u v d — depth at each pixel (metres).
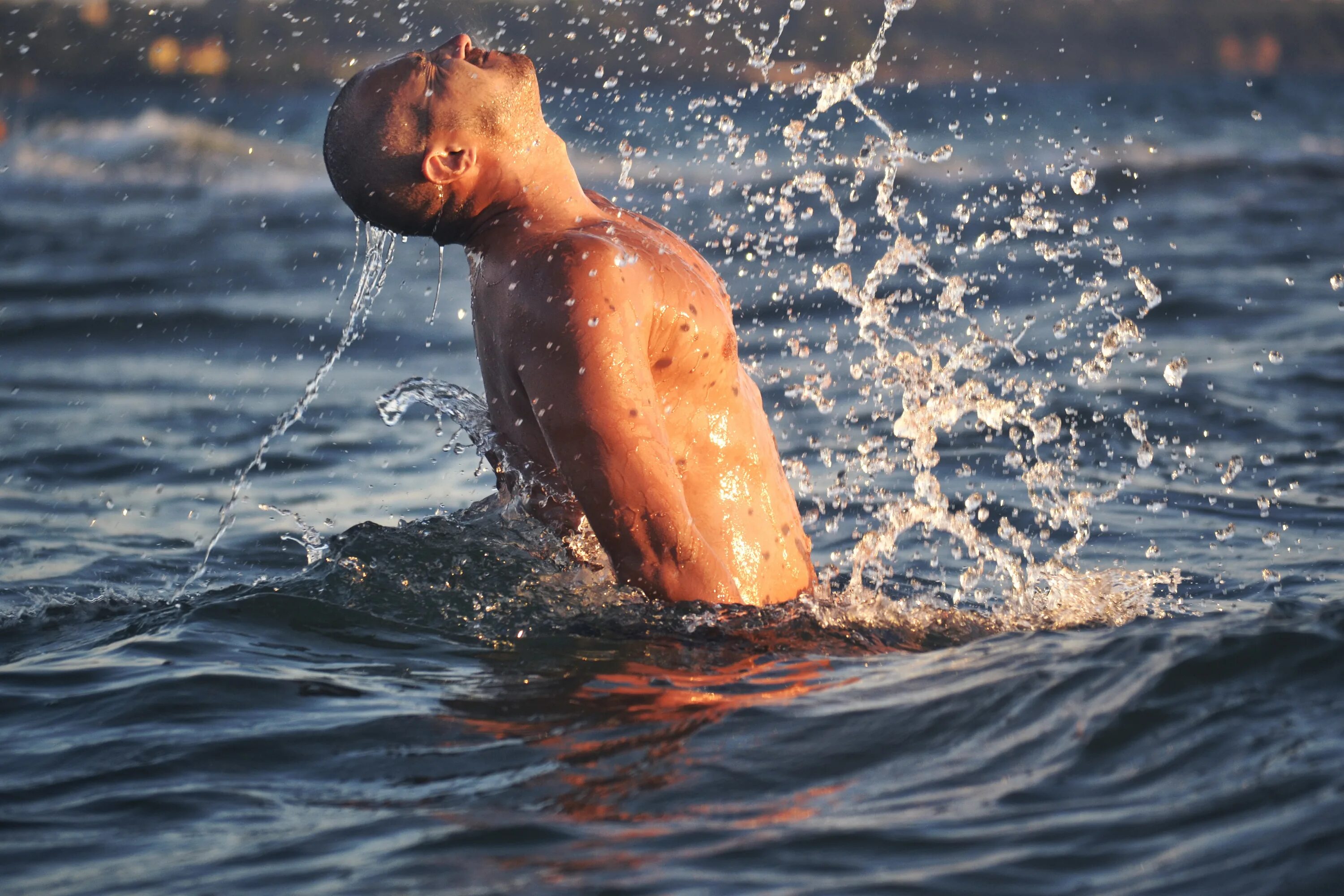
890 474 15.91
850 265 33.81
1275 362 21.62
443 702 8.18
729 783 6.69
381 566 10.47
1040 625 9.77
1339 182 53.88
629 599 8.94
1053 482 15.30
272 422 20.42
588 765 7.03
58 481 17.00
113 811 6.84
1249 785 6.07
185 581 12.41
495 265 8.84
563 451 8.38
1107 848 5.70
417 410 21.20
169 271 37.28
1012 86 157.38
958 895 5.42
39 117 93.81
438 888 5.73
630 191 53.25
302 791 6.98
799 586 9.70
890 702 7.61
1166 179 56.12
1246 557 12.16
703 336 9.01
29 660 9.60
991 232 39.66
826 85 13.16
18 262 39.16
